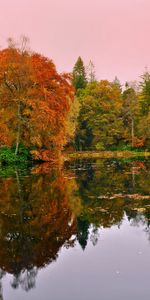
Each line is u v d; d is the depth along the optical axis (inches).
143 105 2896.2
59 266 348.5
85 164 1481.3
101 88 2834.6
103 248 396.8
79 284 307.4
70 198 669.9
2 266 351.6
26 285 310.7
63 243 415.2
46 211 569.3
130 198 666.8
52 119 1493.6
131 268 336.8
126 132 2851.9
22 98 1483.8
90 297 283.3
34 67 1545.3
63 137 1599.4
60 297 286.7
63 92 1614.2
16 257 374.3
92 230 466.3
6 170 1172.5
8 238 435.8
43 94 1528.1
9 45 1523.1
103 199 661.3
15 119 1510.8
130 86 3265.3
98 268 340.2
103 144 2810.0
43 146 1628.9
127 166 1357.0
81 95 3051.2
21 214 548.1
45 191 744.3
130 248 395.2
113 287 298.4
